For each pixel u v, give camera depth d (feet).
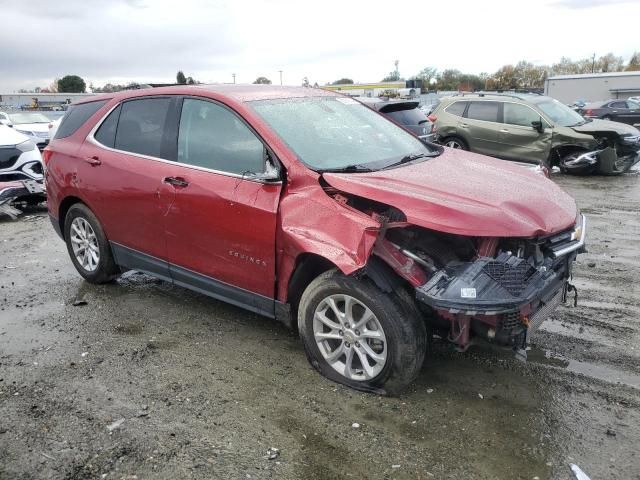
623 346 13.17
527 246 10.55
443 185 11.30
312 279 12.03
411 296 10.77
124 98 15.78
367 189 10.77
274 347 13.37
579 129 38.27
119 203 15.23
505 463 9.23
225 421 10.43
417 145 15.25
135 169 14.61
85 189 16.21
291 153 11.91
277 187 11.78
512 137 40.29
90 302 16.34
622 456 9.34
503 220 10.10
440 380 11.81
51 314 15.52
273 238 11.75
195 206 13.14
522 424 10.27
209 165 13.17
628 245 21.44
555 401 10.98
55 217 18.04
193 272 13.92
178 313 15.44
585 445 9.65
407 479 8.90
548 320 14.69
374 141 14.17
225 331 14.26
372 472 9.07
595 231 23.71
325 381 11.80
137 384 11.75
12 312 15.75
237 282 12.94
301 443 9.79
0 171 26.89
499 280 9.88
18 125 59.62
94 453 9.53
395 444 9.74
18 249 22.48
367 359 11.24
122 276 18.53
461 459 9.35
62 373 12.24
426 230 11.08
